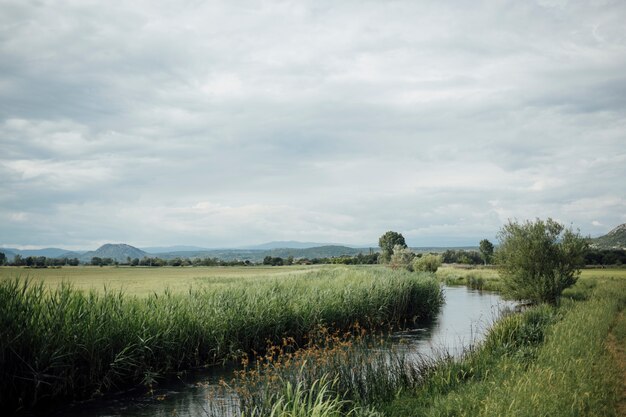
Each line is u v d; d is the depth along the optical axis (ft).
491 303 123.95
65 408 42.98
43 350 44.19
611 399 30.96
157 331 55.77
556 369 35.37
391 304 94.38
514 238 110.22
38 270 287.07
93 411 42.11
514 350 47.52
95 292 57.98
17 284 47.39
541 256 104.47
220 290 77.10
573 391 30.37
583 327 52.16
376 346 59.62
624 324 60.34
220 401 41.14
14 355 42.98
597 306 74.38
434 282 120.67
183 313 61.11
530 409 26.45
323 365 39.99
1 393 41.88
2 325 42.45
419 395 35.70
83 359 47.70
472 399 30.25
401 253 235.40
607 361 39.50
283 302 73.56
